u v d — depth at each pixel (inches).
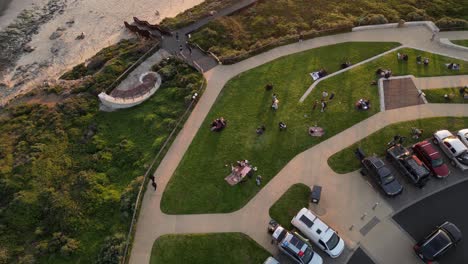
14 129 2070.6
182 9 2883.9
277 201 1553.9
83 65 2471.7
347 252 1416.1
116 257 1437.0
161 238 1489.9
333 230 1408.7
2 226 1651.1
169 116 1921.8
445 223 1418.6
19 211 1685.5
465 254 1401.3
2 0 3073.3
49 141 1947.6
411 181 1555.1
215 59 2143.2
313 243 1425.9
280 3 2578.7
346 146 1704.0
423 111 1815.9
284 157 1684.3
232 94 1951.3
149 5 2942.9
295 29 2337.6
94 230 1579.7
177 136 1797.5
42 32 2797.7
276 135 1759.4
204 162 1695.4
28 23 2874.0
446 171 1560.0
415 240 1443.2
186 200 1585.9
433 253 1350.9
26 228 1648.6
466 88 1872.5
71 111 2070.6
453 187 1561.3
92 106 2096.5
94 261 1483.8
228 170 1658.5
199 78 2042.3
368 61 2063.2
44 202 1702.8
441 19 2263.8
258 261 1409.9
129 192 1622.8
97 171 1792.6
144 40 2442.2
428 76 1963.6
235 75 2044.8
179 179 1652.3
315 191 1523.1
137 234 1508.4
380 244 1433.3
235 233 1481.3
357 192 1563.7
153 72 2161.7
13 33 2805.1
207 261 1424.7
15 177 1797.5
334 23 2288.4
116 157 1829.5
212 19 2480.3
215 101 1925.4
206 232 1492.4
